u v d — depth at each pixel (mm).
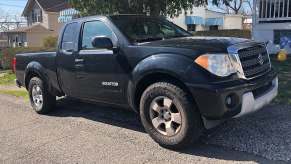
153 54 4680
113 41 5215
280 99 6555
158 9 11656
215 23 36250
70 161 4520
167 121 4598
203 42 4656
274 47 13211
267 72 4887
